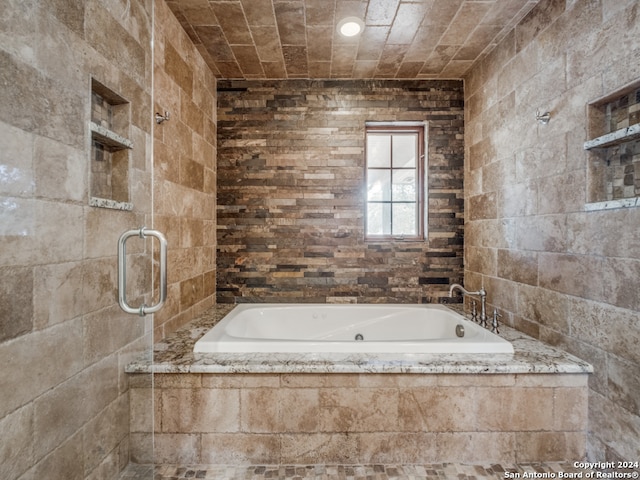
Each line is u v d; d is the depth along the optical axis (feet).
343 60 7.16
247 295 8.12
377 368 4.56
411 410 4.66
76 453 3.38
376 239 8.21
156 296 5.42
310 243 8.10
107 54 3.79
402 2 5.35
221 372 4.61
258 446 4.67
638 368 3.81
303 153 8.04
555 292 5.12
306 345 5.02
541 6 5.32
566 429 4.63
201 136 7.13
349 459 4.68
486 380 4.64
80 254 3.42
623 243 3.99
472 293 6.57
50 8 2.99
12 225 2.68
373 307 7.63
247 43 6.54
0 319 2.59
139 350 4.36
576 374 4.60
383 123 8.21
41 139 2.92
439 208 8.12
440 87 8.05
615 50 4.03
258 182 8.05
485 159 7.07
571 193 4.76
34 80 2.84
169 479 4.44
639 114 3.91
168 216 5.76
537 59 5.44
